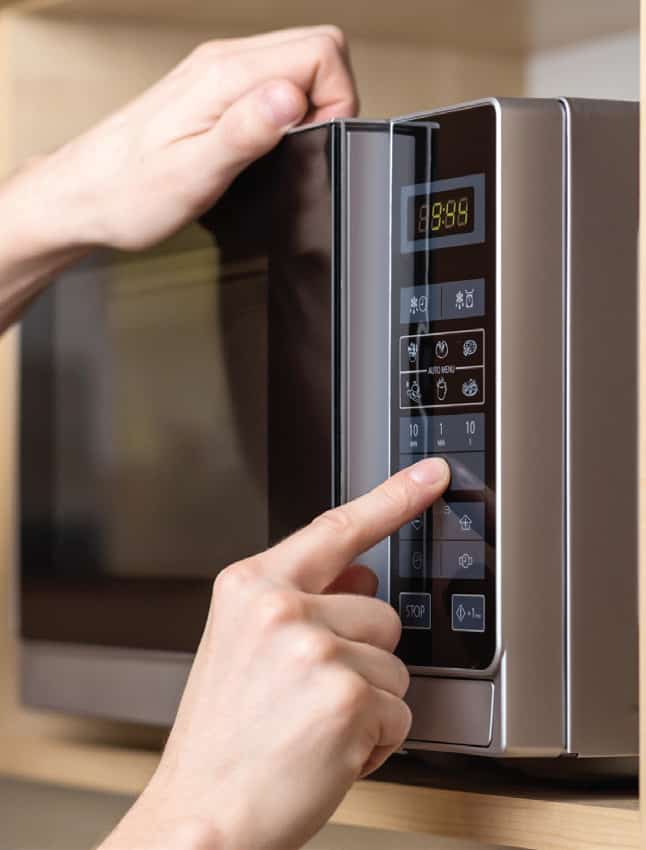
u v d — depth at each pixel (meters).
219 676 0.65
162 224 0.86
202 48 0.86
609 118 0.68
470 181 0.67
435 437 0.68
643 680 0.63
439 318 0.68
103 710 0.95
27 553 1.05
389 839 0.89
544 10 0.99
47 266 0.96
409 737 0.69
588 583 0.66
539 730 0.65
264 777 0.63
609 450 0.67
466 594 0.67
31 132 1.10
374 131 0.71
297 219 0.74
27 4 1.08
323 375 0.71
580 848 0.66
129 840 0.63
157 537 0.91
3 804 1.09
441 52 1.11
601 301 0.67
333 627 0.65
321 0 1.00
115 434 0.96
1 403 1.12
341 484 0.70
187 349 0.88
